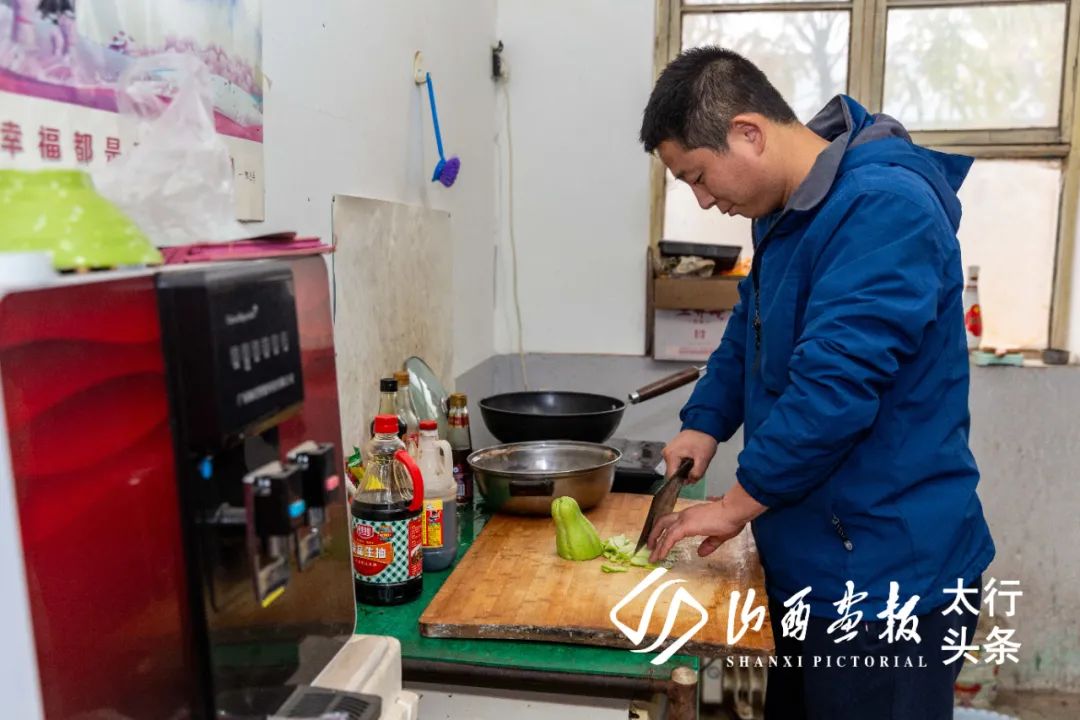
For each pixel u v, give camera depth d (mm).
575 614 1286
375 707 762
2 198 616
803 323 1418
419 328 2037
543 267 2818
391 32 1855
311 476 745
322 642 851
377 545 1344
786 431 1302
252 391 676
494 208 2789
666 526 1465
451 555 1519
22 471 535
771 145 1435
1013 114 2715
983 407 2775
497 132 2773
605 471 1740
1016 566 2869
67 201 636
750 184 1461
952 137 2730
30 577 540
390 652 911
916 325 1274
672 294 2635
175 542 672
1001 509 2834
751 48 2764
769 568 1510
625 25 2689
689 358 2736
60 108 894
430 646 1229
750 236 2820
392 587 1354
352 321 1654
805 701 1508
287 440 786
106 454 601
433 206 2158
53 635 558
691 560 1537
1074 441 2762
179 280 633
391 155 1878
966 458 1444
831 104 1579
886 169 1383
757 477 1332
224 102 1197
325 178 1557
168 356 640
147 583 642
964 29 2691
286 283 742
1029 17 2666
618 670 1188
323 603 853
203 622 669
